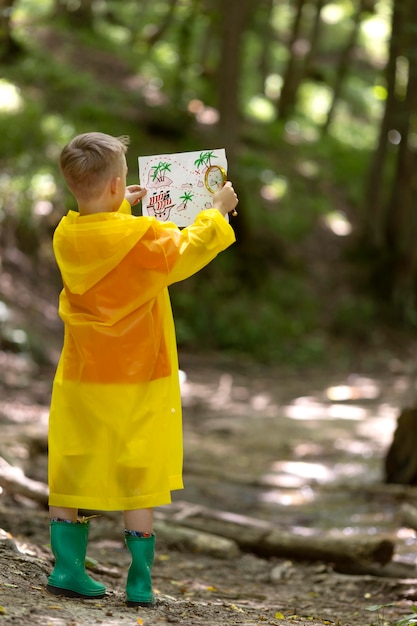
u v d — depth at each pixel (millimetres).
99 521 6840
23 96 22391
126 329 3676
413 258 24234
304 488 9484
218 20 23016
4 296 17203
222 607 4461
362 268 24328
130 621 3455
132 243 3611
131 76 27016
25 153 20422
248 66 35594
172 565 6066
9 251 18484
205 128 26125
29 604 3551
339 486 9414
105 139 3725
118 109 24562
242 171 24984
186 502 8648
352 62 37531
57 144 21203
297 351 21125
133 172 22500
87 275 3660
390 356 22016
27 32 26672
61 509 3834
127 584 3809
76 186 3701
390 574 6188
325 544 6391
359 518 8258
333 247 25016
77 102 23688
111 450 3668
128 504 3656
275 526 7848
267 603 5121
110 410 3664
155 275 3648
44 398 13992
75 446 3697
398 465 9516
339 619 4656
